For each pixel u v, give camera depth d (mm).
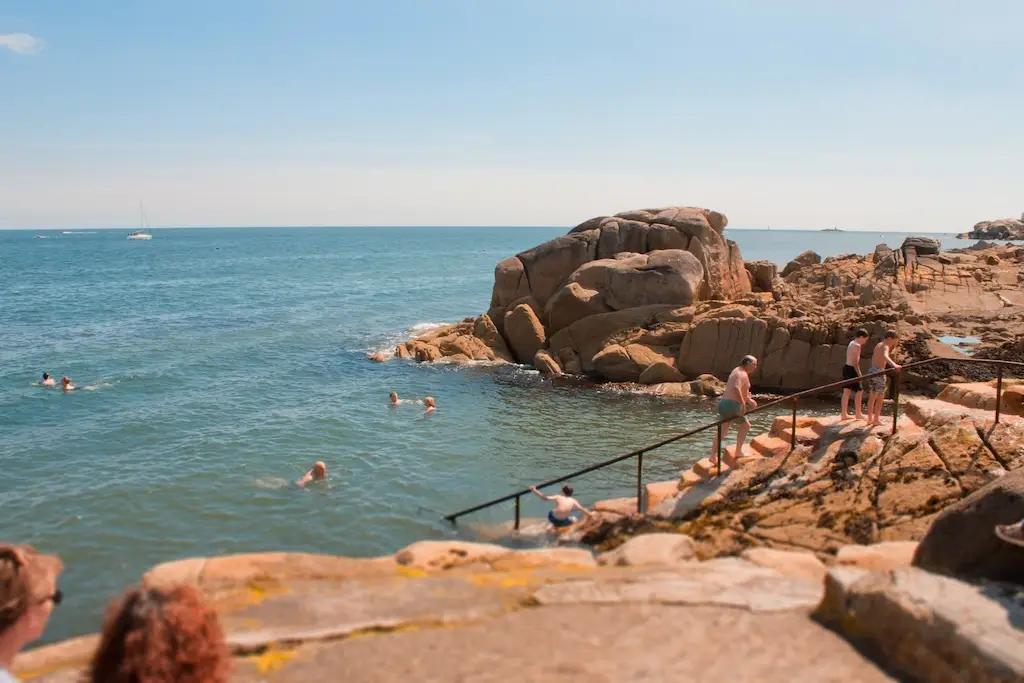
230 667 3342
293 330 44000
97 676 3100
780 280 41500
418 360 34531
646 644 5676
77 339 39344
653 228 35281
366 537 15156
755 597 6582
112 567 13797
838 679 5098
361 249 174000
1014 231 155500
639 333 31297
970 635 4812
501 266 36875
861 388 14188
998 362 12180
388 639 5848
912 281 43031
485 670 5309
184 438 21891
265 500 17031
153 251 155375
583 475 18969
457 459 20391
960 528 6727
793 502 11422
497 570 8141
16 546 3574
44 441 21438
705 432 23031
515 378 31141
